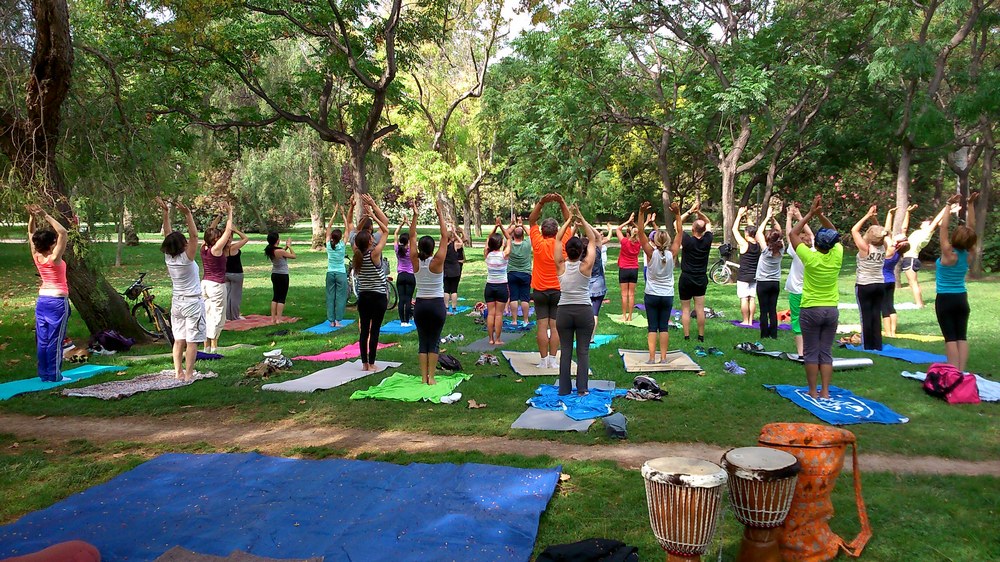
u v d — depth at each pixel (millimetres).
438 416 6535
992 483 4801
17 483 4953
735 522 4227
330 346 10312
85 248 9156
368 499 4465
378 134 18000
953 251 7453
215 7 13016
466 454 5430
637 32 20234
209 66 16703
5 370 8742
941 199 27188
